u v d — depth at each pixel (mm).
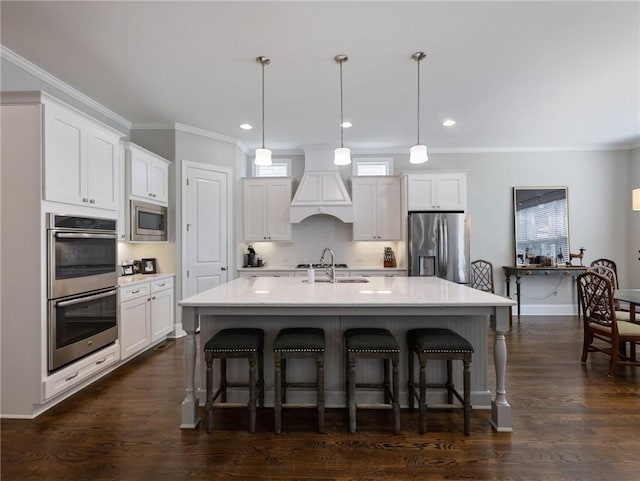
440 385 2533
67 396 2785
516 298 5648
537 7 2283
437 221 4980
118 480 1818
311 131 4852
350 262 5816
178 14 2330
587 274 3402
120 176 3713
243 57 2893
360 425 2357
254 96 3680
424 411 2244
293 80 3312
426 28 2506
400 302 2252
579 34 2584
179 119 4391
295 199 5371
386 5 2258
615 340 3160
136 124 4520
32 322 2447
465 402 2229
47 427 2322
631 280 5613
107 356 3135
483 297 2406
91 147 2959
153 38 2611
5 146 2457
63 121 2633
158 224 4332
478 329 2646
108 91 3549
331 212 5324
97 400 2721
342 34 2576
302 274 5324
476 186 5789
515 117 4336
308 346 2260
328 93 3611
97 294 2998
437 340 2264
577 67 3082
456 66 3057
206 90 3529
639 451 2043
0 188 2459
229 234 5156
